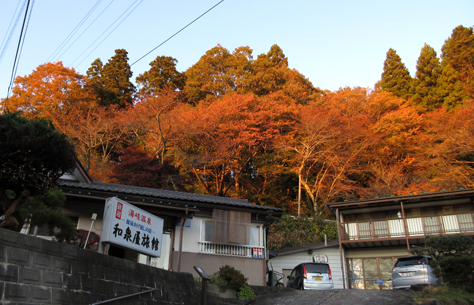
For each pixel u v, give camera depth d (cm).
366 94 3525
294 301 1094
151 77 4172
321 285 1368
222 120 3031
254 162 3275
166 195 1470
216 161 2831
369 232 1877
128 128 3062
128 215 841
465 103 2955
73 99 3148
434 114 3031
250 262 1447
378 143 3005
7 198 686
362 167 3081
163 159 2719
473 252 1083
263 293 1246
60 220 813
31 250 559
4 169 626
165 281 873
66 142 693
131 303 734
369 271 1845
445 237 1115
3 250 515
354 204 1895
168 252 1380
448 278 1058
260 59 4178
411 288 1133
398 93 4069
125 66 4481
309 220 2541
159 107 2912
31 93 3042
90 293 647
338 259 1861
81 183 1410
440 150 2723
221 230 1436
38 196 786
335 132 2866
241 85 3881
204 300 949
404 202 1827
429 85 3981
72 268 627
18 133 625
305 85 4072
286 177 3306
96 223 1298
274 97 3478
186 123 2839
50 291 570
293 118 3191
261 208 1499
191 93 4003
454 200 1773
